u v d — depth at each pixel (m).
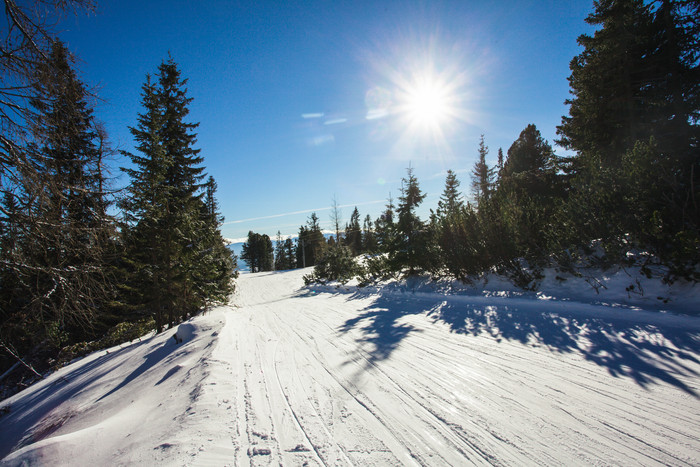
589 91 11.39
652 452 2.10
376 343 5.21
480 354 4.21
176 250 11.99
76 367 10.50
